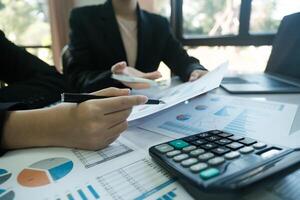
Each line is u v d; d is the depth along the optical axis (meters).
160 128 0.42
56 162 0.30
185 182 0.23
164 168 0.27
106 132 0.33
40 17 2.78
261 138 0.35
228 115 0.46
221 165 0.24
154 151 0.29
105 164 0.29
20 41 2.82
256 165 0.23
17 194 0.24
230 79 0.79
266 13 1.51
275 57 0.91
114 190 0.24
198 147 0.29
